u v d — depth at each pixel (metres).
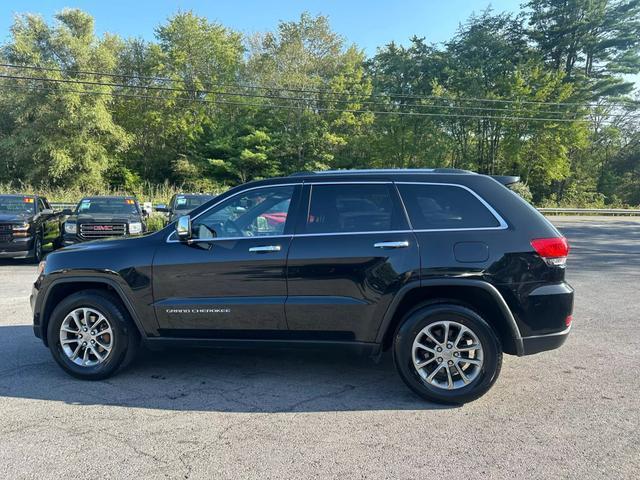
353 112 37.53
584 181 48.16
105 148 34.88
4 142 32.25
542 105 37.75
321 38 39.66
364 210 3.98
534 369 4.52
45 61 31.30
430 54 38.75
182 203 14.98
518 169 41.81
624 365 4.61
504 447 3.06
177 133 40.03
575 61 44.97
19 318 6.45
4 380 4.25
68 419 3.48
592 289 8.38
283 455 2.97
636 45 43.34
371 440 3.16
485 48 40.31
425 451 3.01
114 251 4.20
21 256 11.31
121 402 3.79
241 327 4.01
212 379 4.31
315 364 4.71
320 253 3.87
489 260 3.71
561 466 2.82
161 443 3.13
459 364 3.74
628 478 2.69
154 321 4.11
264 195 4.17
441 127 39.75
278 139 37.38
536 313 3.70
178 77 38.66
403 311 3.93
